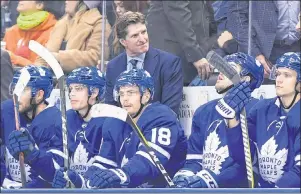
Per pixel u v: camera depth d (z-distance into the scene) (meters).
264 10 17.64
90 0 18.95
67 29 19.17
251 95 15.16
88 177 14.97
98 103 15.68
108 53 18.52
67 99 16.80
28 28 19.97
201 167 14.95
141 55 16.39
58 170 14.90
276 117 14.62
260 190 10.21
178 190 10.35
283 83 14.53
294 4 17.75
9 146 15.06
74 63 18.61
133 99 15.06
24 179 15.11
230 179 14.52
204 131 14.92
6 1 21.38
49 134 15.89
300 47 17.86
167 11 17.45
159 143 14.79
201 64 17.44
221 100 14.28
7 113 16.31
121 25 16.34
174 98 16.28
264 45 17.64
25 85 15.00
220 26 18.19
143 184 14.74
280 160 14.41
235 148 14.57
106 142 15.16
